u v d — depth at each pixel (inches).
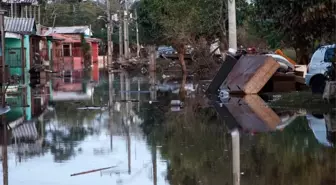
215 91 1036.5
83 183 380.8
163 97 993.5
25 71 1572.3
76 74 1953.7
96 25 3838.6
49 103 919.7
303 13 609.6
